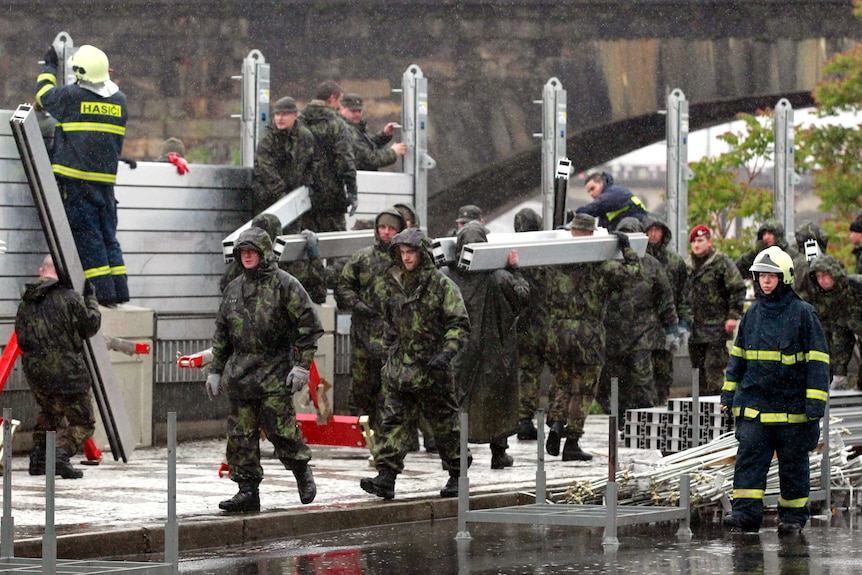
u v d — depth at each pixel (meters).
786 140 89.19
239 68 111.69
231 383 43.47
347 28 113.94
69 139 58.75
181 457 58.59
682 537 42.66
